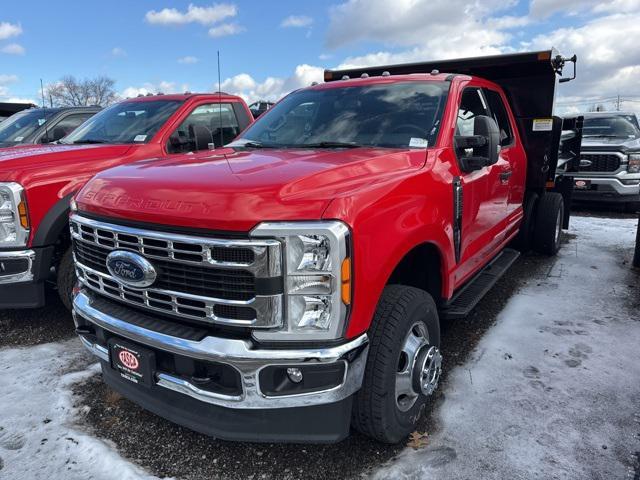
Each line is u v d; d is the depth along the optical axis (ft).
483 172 12.59
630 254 21.91
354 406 8.54
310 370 7.35
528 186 20.33
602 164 31.50
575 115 24.71
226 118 20.47
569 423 9.64
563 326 14.17
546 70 18.58
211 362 7.55
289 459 8.95
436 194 9.71
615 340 13.24
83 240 9.12
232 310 7.35
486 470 8.43
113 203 8.36
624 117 37.04
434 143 10.93
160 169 9.15
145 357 8.18
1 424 9.93
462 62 18.84
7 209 13.07
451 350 12.80
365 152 10.19
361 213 7.49
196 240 7.27
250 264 7.03
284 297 7.14
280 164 8.91
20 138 23.34
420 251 10.42
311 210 7.11
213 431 8.02
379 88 12.96
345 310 7.27
